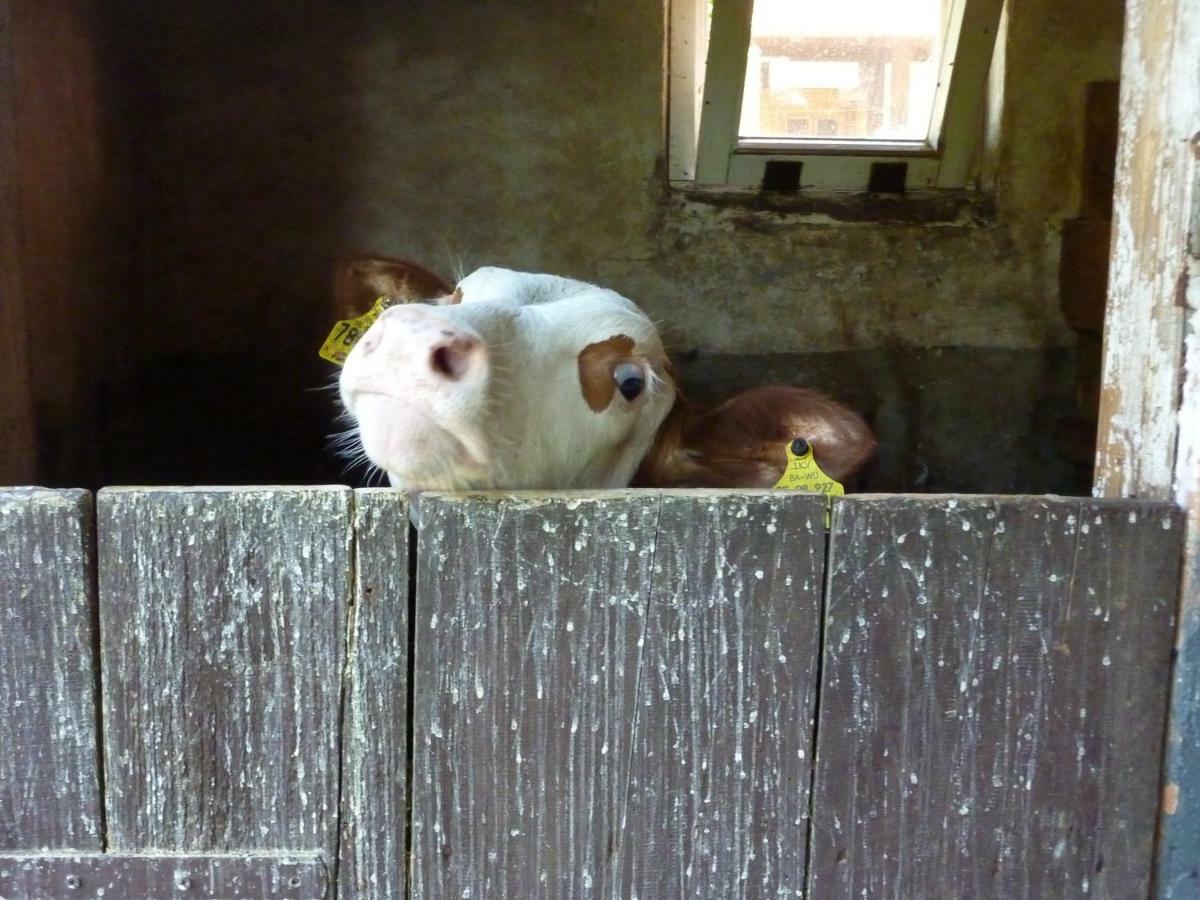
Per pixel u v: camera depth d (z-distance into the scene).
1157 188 1.25
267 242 3.38
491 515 1.16
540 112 3.36
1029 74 3.35
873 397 3.54
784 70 3.34
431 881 1.22
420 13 3.30
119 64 3.13
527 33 3.32
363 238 3.40
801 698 1.20
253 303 3.40
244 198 3.36
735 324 3.50
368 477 1.94
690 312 3.49
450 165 3.38
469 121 3.36
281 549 1.17
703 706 1.20
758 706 1.20
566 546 1.17
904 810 1.23
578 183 3.41
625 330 2.11
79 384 2.71
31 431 1.94
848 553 1.18
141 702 1.18
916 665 1.20
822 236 3.48
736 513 1.17
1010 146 3.40
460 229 3.41
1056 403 3.54
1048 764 1.23
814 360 3.53
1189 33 1.19
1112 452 1.34
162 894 1.21
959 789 1.23
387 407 1.41
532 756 1.20
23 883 1.20
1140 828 1.25
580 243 3.44
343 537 1.17
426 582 1.17
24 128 2.35
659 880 1.23
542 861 1.22
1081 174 3.41
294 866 1.21
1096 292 3.32
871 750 1.22
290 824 1.21
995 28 3.21
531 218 3.42
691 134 3.43
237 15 3.28
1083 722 1.22
